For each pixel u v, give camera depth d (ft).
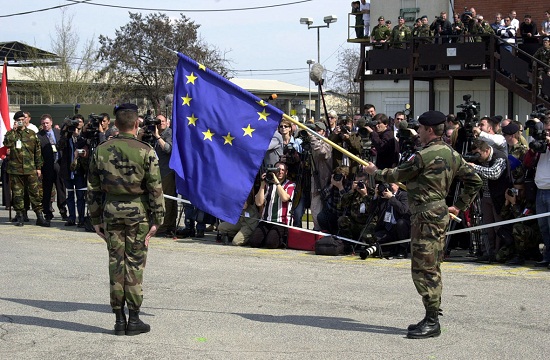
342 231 37.88
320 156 38.99
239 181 29.73
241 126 29.78
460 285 29.50
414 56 70.49
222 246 40.01
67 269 33.01
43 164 49.19
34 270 32.78
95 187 22.52
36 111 83.92
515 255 34.78
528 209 34.09
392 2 84.43
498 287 29.09
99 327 23.43
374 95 82.07
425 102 79.20
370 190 36.68
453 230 36.27
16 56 152.76
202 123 29.96
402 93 80.43
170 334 22.50
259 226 39.52
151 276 31.45
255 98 29.81
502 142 36.09
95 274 31.91
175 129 30.04
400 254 36.27
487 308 25.58
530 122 33.37
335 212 38.47
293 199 39.55
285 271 32.50
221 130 29.86
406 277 31.14
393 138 38.81
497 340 21.61
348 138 37.60
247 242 40.22
